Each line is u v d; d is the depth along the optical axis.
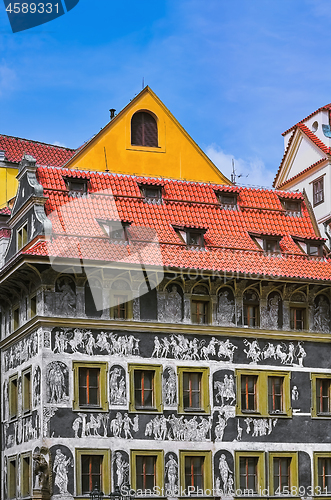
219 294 52.69
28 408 50.81
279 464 52.00
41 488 47.31
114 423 49.19
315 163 60.62
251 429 51.59
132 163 58.47
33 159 52.69
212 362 51.66
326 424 53.19
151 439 49.69
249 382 52.38
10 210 58.28
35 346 49.66
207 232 53.78
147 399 50.34
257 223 55.75
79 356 49.31
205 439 50.62
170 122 59.88
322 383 54.03
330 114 61.47
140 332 50.72
